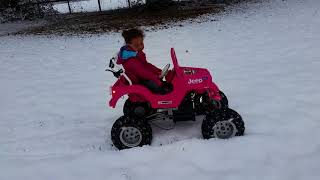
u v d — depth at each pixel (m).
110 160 4.33
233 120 4.41
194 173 3.92
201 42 10.97
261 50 9.07
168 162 4.16
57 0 25.05
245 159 4.07
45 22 21.64
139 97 4.74
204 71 4.72
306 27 11.15
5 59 11.50
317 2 16.00
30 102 7.04
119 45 12.15
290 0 17.91
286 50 8.73
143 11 19.83
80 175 4.11
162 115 4.82
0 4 24.98
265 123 4.93
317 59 7.67
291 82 6.45
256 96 5.98
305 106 5.35
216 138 4.48
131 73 4.72
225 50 9.57
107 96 6.92
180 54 9.67
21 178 4.18
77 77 8.54
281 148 4.23
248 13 15.75
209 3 20.78
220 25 13.62
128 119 4.52
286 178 3.69
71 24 19.05
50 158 4.57
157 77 4.71
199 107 4.98
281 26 11.87
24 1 25.17
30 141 5.20
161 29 14.16
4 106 6.93
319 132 4.54
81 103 6.68
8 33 18.08
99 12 23.05
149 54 10.02
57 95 7.30
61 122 5.84
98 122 5.70
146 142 4.54
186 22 15.20
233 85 6.67
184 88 4.57
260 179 3.71
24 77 9.03
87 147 4.84
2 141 5.28
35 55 11.76
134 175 4.00
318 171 3.75
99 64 9.67
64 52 11.84
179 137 4.78
